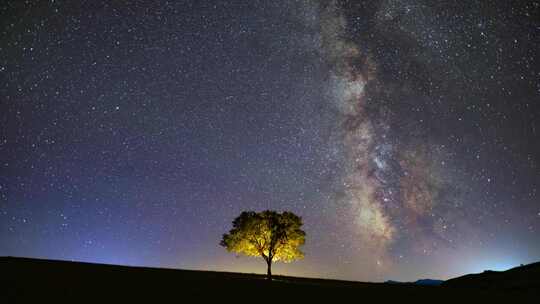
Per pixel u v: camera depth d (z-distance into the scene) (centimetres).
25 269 2255
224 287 2027
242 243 5122
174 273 3084
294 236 5131
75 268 2709
